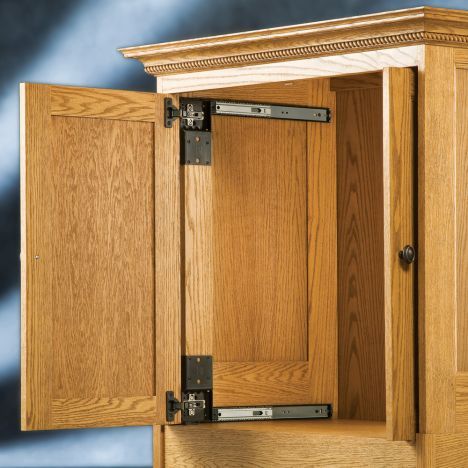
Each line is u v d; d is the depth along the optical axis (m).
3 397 7.02
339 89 5.50
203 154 5.22
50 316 4.77
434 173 4.44
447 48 4.48
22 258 4.75
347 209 5.47
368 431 4.87
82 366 4.85
